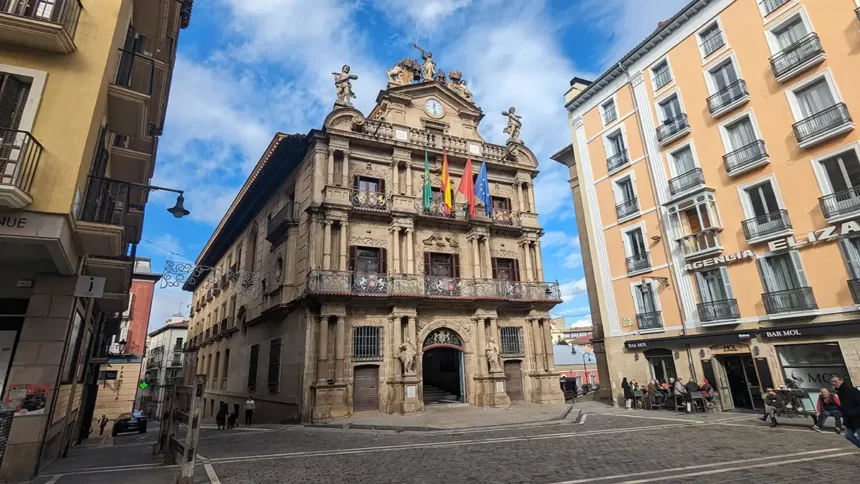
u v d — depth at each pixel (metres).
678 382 19.41
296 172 25.19
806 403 16.56
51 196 8.38
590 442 11.70
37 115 8.62
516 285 24.94
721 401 19.00
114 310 18.75
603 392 26.62
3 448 8.36
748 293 18.89
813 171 17.36
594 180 27.14
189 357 46.62
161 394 55.16
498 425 15.70
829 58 17.30
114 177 15.44
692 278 21.09
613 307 24.88
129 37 12.66
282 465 9.48
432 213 24.12
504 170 28.09
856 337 15.41
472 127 28.28
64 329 9.77
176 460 10.05
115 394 35.94
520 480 7.70
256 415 24.84
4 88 8.48
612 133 26.34
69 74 9.14
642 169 24.22
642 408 21.30
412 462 9.59
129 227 13.82
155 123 16.22
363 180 23.66
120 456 11.56
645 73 24.58
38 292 9.75
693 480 7.43
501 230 26.31
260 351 26.06
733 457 9.44
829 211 16.67
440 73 29.33
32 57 8.91
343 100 24.02
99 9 9.95
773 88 18.95
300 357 20.06
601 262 25.94
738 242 19.50
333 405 18.86
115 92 10.45
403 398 19.92
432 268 23.78
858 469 8.05
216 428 20.73
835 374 15.92
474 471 8.51
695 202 20.91
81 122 8.97
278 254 25.08
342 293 19.84
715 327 19.88
